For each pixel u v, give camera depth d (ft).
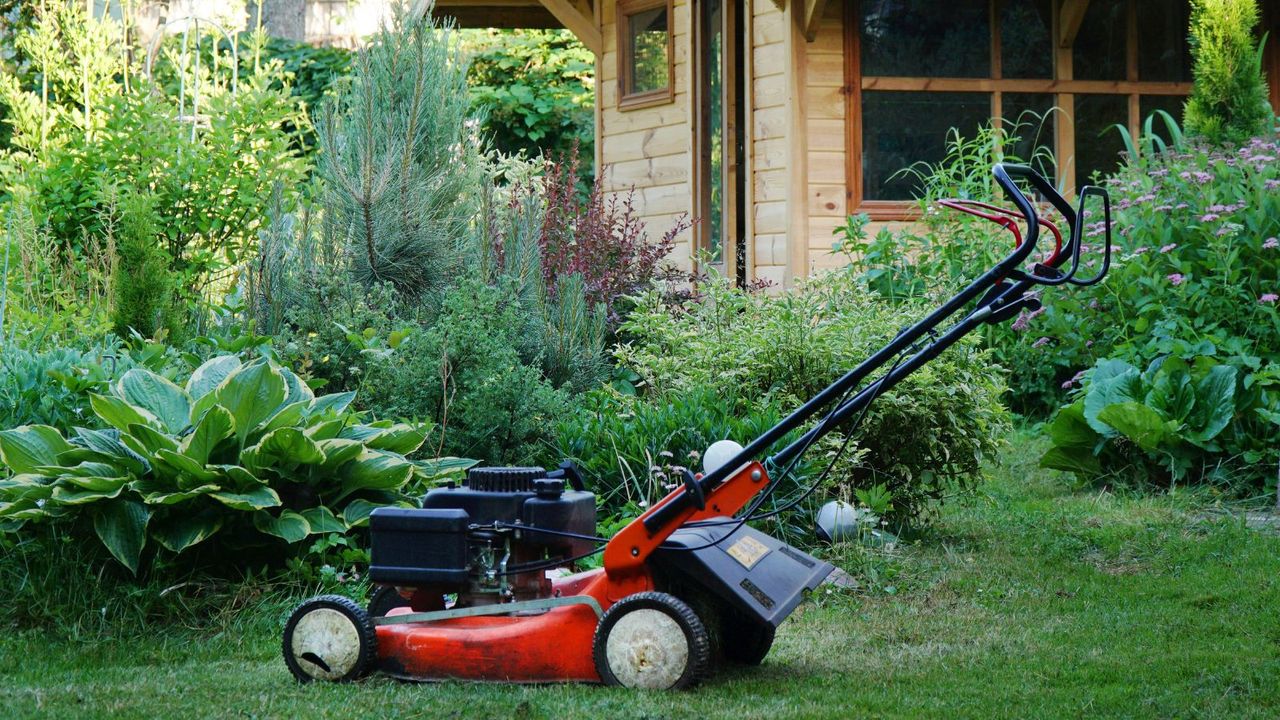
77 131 33.17
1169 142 37.73
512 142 65.31
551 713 11.77
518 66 67.87
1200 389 24.18
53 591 15.83
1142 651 14.21
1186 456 23.98
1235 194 29.01
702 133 40.78
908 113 36.68
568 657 13.00
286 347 22.33
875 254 33.86
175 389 17.94
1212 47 34.27
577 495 13.71
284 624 15.69
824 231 36.22
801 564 13.91
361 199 24.39
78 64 39.65
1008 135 36.99
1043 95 37.17
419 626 13.52
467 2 48.85
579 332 24.90
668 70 41.96
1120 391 24.79
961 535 21.39
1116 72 37.50
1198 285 27.37
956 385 21.21
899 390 21.04
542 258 27.91
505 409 20.77
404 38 25.45
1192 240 28.89
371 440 18.19
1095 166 37.50
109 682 13.37
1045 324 30.35
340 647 13.26
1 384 19.38
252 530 17.10
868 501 20.25
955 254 33.27
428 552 13.29
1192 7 36.94
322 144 25.44
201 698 12.60
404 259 24.73
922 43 36.65
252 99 31.12
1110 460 25.09
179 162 30.12
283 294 24.32
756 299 23.76
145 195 27.55
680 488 13.08
